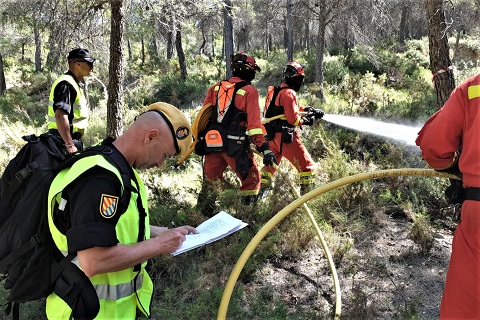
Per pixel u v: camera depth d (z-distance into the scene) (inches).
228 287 91.6
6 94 901.8
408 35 1402.6
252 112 180.1
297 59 990.4
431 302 140.5
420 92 563.8
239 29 1489.9
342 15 621.9
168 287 144.3
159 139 76.4
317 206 196.4
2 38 965.8
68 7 303.0
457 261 84.5
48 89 935.0
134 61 1375.5
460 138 85.5
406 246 176.1
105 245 67.3
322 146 283.7
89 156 71.9
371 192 212.5
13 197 78.4
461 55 1034.1
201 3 438.3
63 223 71.6
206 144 184.1
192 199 215.5
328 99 504.7
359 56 884.6
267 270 160.6
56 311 76.2
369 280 153.2
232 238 168.1
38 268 74.3
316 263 164.1
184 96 925.2
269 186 213.6
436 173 95.8
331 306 140.3
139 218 77.9
